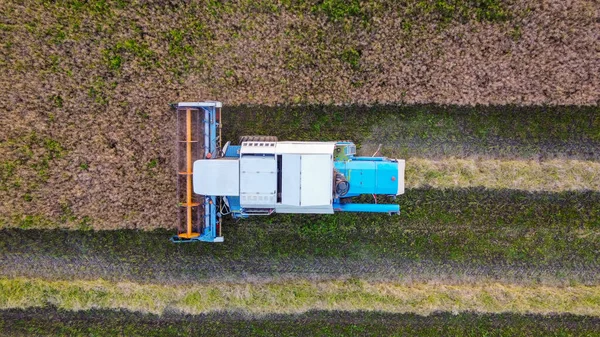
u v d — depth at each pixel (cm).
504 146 1023
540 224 1025
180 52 1005
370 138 1024
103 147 1009
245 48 1005
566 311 1008
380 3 991
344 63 1005
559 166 1002
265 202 877
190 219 930
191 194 948
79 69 1005
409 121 1023
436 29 997
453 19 994
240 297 1020
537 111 1016
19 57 1000
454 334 1026
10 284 1016
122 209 1017
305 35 1001
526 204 1024
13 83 1002
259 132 1023
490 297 1013
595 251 1025
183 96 1009
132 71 1003
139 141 1009
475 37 994
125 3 996
